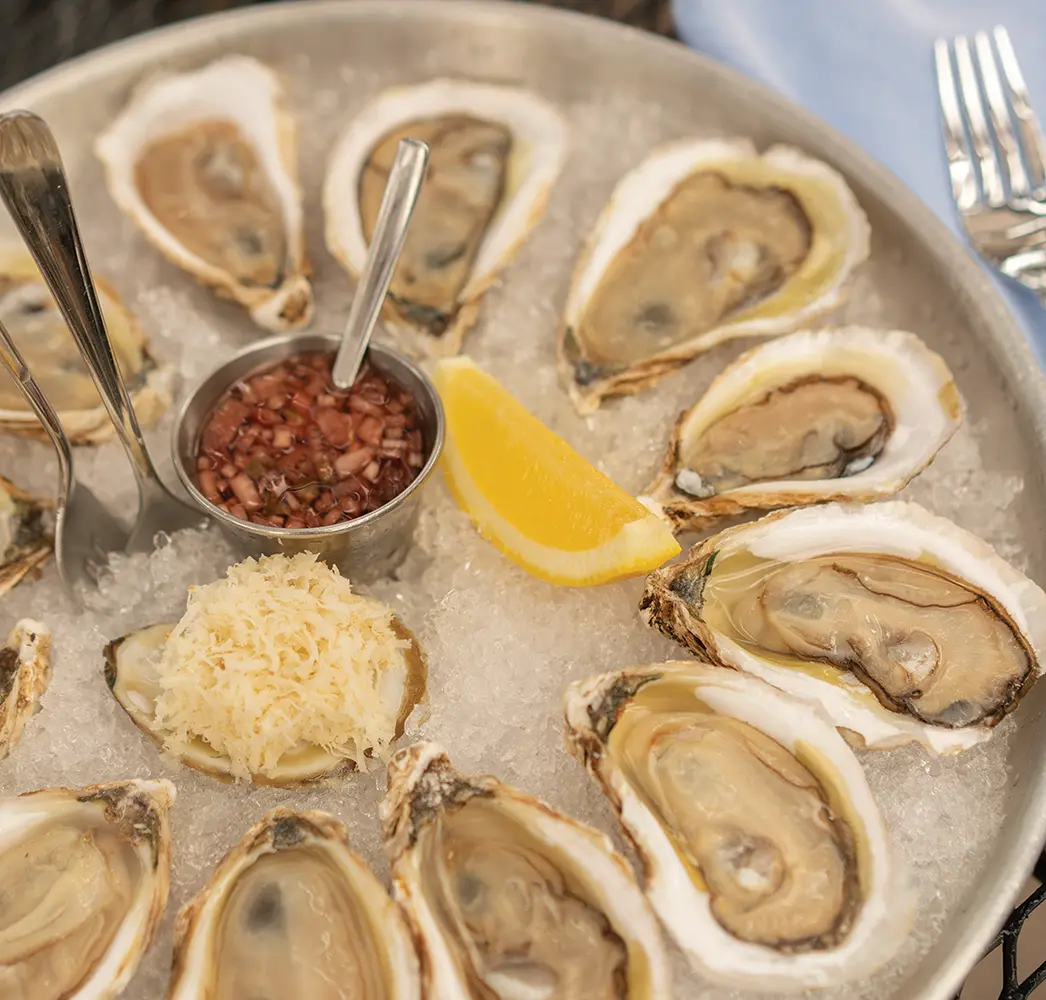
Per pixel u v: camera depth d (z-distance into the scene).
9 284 0.35
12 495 0.32
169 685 0.28
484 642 0.31
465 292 0.37
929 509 0.33
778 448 0.34
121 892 0.28
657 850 0.27
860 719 0.29
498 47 0.40
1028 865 0.26
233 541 0.31
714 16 0.41
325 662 0.28
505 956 0.27
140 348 0.35
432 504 0.33
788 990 0.26
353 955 0.27
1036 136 0.38
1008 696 0.29
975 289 0.34
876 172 0.36
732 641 0.30
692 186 0.37
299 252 0.37
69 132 0.38
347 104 0.41
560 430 0.35
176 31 0.38
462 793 0.28
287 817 0.28
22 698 0.29
